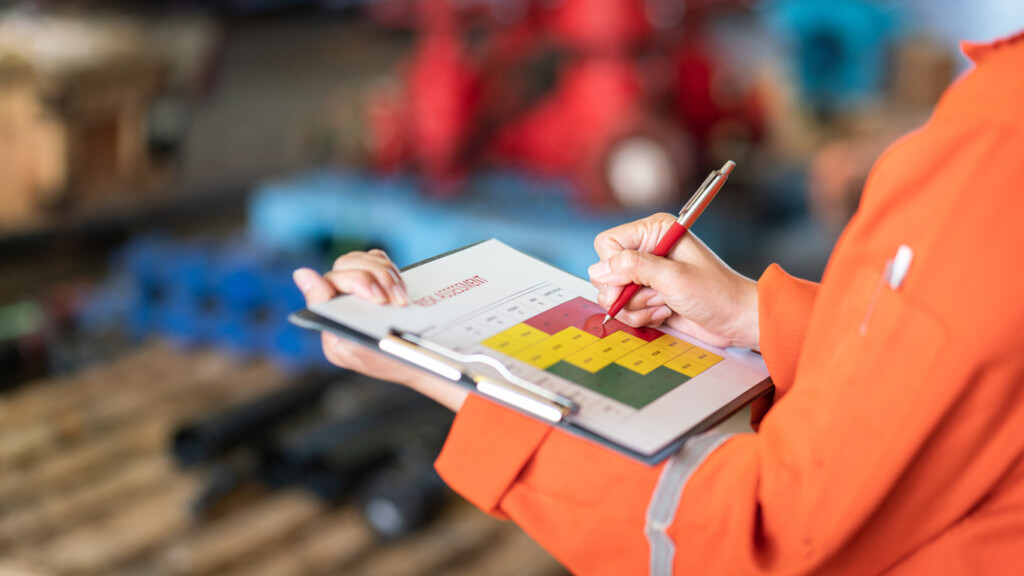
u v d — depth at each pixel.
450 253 0.89
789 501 0.61
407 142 4.41
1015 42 0.57
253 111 7.18
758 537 0.63
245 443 2.53
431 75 4.22
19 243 4.53
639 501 0.68
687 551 0.66
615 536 0.69
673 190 3.83
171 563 2.13
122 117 4.80
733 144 4.32
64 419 2.75
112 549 2.16
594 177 3.95
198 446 2.48
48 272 4.48
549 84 4.20
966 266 0.55
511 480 0.74
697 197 0.83
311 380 2.77
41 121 4.45
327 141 5.07
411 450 2.45
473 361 0.70
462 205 4.04
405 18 4.28
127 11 7.74
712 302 0.80
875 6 5.38
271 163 6.00
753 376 0.78
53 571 2.07
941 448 0.59
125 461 2.54
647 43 3.96
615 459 0.70
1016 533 0.61
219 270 3.30
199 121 6.85
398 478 2.32
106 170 4.84
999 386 0.56
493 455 0.75
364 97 4.92
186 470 2.50
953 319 0.55
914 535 0.63
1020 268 0.54
